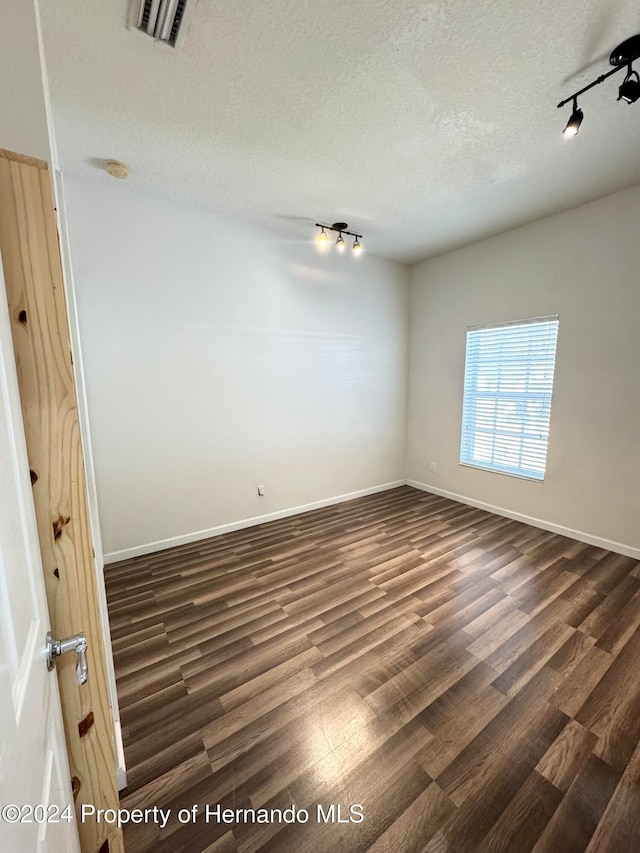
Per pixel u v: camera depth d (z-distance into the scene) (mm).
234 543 3125
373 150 2143
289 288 3484
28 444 711
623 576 2508
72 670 815
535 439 3355
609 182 2521
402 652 1844
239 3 1283
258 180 2486
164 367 2910
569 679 1673
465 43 1449
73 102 1740
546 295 3139
